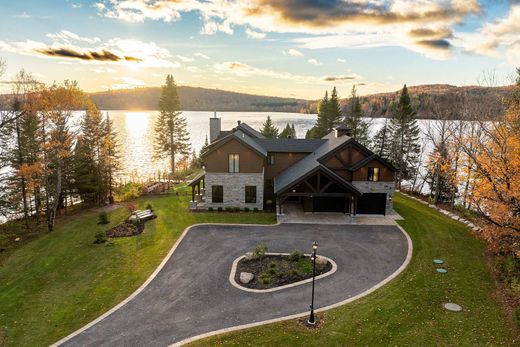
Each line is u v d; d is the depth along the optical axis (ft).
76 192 115.55
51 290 60.18
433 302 53.01
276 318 49.47
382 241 78.54
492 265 65.77
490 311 50.75
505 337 44.80
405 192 140.26
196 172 192.95
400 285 58.23
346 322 48.03
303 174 89.97
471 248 74.13
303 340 44.34
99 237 80.79
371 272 63.46
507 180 56.59
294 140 119.65
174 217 97.91
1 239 89.20
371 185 97.50
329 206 101.35
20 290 60.59
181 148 199.31
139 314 51.31
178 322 49.03
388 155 167.94
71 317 51.52
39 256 75.77
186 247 75.97
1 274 67.97
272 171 116.16
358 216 98.12
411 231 85.05
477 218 82.07
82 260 71.87
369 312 50.34
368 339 44.50
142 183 148.15
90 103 115.65
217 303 53.78
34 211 120.06
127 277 63.26
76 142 110.73
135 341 45.11
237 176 101.55
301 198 112.16
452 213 100.58
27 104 86.07
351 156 98.89
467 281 59.72
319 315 49.90
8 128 100.07
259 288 58.34
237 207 102.94
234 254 72.08
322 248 74.59
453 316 49.44
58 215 113.29
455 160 75.66
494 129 65.98
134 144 378.73
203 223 92.07
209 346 43.55
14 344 45.62
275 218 96.32
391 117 181.37
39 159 98.48
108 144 122.83
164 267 66.54
